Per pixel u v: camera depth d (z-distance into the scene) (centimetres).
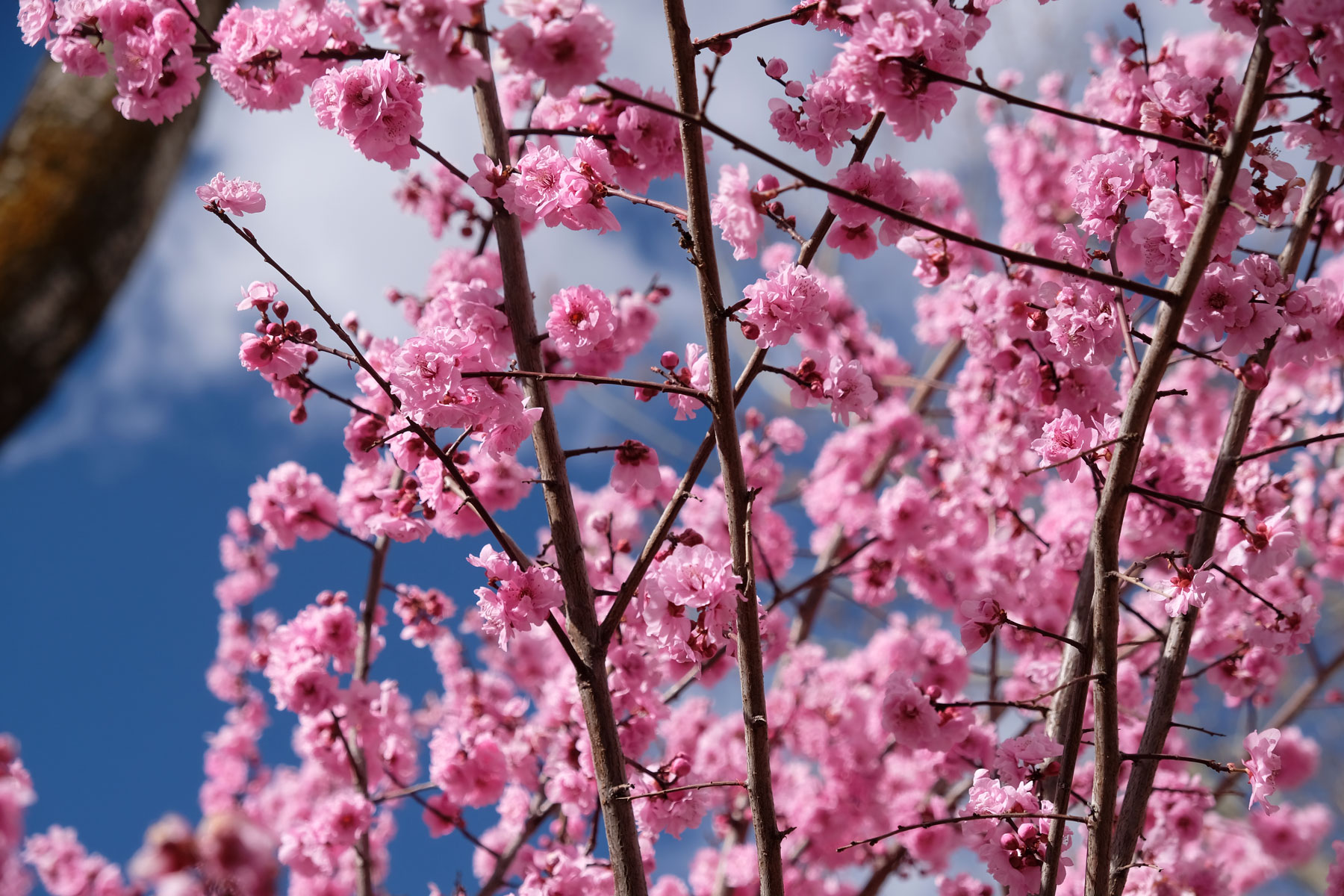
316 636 483
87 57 284
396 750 520
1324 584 918
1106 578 276
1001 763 317
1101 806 280
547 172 311
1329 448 597
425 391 288
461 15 214
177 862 93
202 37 302
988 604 307
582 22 218
